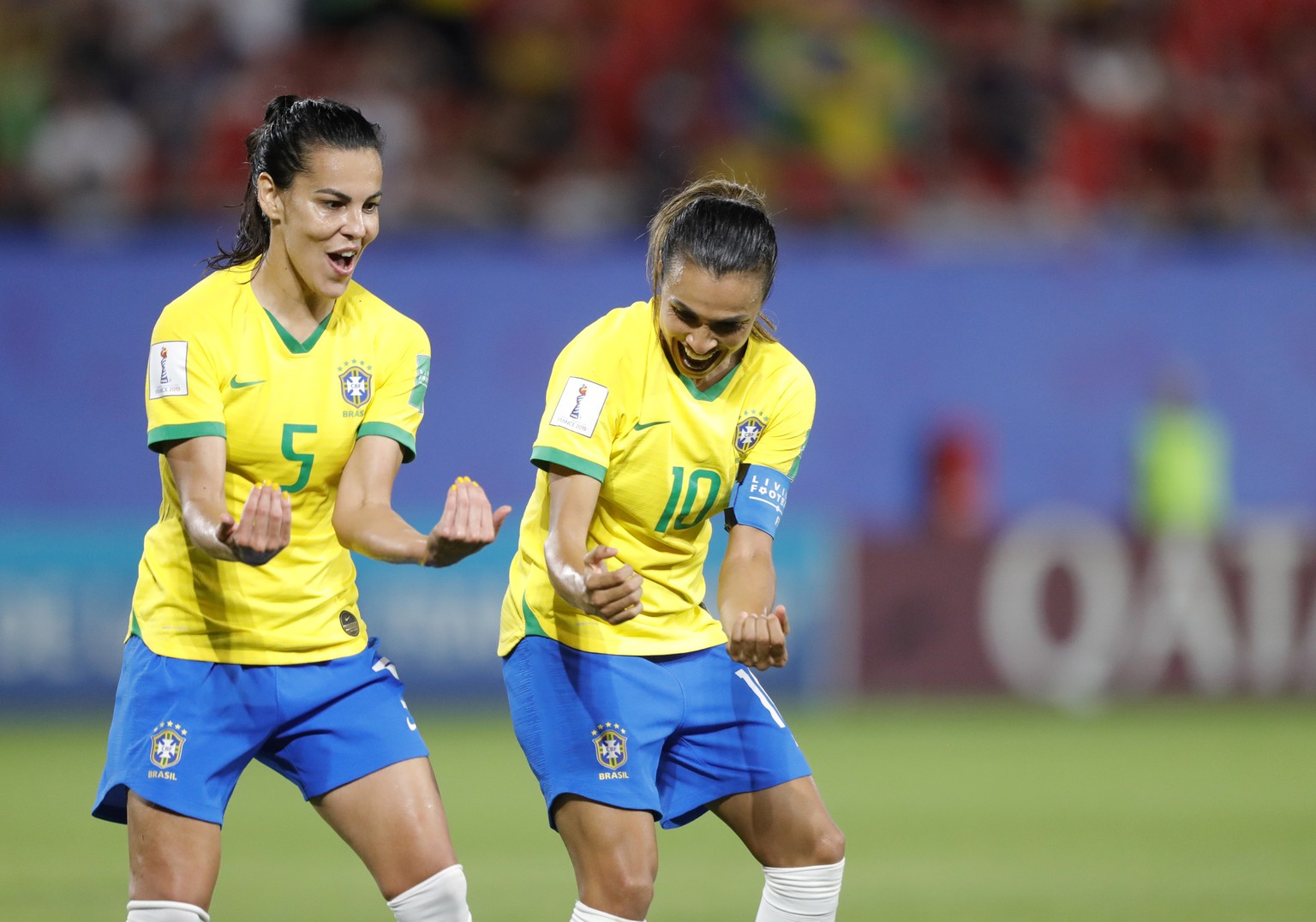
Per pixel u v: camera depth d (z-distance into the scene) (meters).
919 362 53.28
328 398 13.95
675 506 14.55
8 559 43.97
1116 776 35.38
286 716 13.81
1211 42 65.38
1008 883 23.66
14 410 49.25
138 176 55.47
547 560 13.75
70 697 44.09
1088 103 62.56
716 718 14.69
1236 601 48.66
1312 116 64.25
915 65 62.34
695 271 13.38
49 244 49.47
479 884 23.55
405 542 13.33
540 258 51.50
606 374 14.22
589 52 60.66
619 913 13.75
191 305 13.70
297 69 58.66
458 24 60.75
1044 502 53.72
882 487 53.06
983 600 48.16
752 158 59.06
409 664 45.12
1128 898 22.47
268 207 13.64
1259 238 55.97
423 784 13.91
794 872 14.58
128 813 13.54
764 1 62.03
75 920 20.81
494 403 51.28
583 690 14.27
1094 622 48.31
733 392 14.70
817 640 47.59
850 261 53.06
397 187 54.84
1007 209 57.97
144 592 14.02
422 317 51.09
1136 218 56.53
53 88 56.75
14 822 29.36
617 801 13.93
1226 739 41.81
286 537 12.22
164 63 57.88
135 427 49.62
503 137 58.34
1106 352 53.94
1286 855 26.16
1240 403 54.31
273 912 21.52
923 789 33.53
